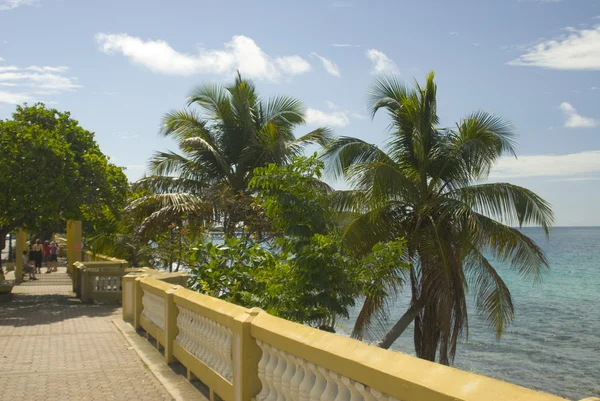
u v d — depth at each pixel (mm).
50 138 19891
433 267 16656
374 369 3486
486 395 2727
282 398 5086
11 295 20828
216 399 6871
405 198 17484
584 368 24391
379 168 16766
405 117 18688
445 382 2986
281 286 10023
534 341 29578
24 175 19141
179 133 24812
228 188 21922
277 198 10633
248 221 20406
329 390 4172
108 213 23078
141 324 12148
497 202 17234
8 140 19344
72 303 20094
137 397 7242
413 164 18984
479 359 25969
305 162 10906
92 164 21359
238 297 10695
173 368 8797
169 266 23266
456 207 16750
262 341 5422
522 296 48062
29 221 20438
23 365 9203
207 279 10922
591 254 102500
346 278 10000
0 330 13258
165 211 21062
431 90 18391
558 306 42219
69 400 7109
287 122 25281
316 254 9742
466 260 17500
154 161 24219
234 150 24250
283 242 10750
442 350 16609
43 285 27656
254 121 24719
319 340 4297
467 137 18172
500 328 17609
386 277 11406
